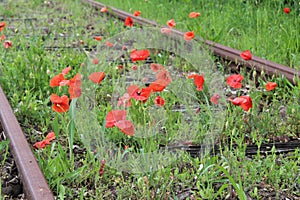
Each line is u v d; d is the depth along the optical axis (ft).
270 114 13.07
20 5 34.27
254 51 19.20
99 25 25.99
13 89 15.05
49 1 36.11
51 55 19.02
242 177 9.95
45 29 25.27
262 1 26.32
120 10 29.27
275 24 21.97
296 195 9.46
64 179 9.88
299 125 12.54
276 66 16.29
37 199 8.27
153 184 9.50
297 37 19.17
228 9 25.46
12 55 18.38
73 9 31.65
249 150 11.38
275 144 11.65
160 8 28.71
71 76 16.24
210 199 9.10
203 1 28.25
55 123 10.83
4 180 10.18
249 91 15.02
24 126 12.86
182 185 9.71
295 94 14.11
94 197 9.46
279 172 9.95
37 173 9.17
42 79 15.55
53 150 11.01
